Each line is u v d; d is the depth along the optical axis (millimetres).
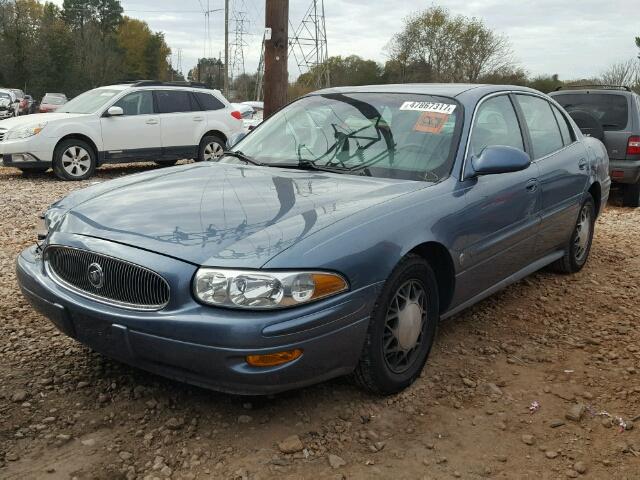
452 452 2934
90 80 66125
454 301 3760
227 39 49500
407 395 3410
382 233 3111
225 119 13375
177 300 2779
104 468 2742
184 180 3785
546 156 4844
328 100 4625
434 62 52875
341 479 2705
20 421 3068
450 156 3834
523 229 4367
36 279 3311
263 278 2703
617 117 9516
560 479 2756
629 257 6418
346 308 2900
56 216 3535
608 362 3910
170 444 2920
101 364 3656
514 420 3219
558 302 4953
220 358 2705
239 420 3111
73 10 89812
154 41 94188
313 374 2887
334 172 3926
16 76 60312
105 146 11852
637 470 2818
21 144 11117
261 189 3514
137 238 2975
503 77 49281
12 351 3816
